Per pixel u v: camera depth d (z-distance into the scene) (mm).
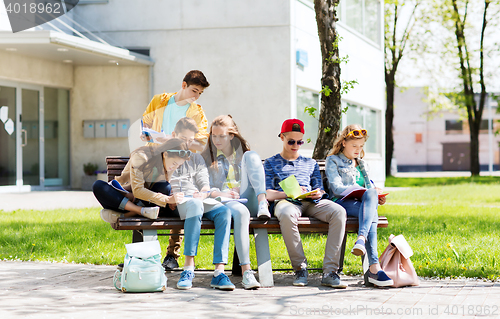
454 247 5746
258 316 3139
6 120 13219
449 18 26812
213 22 13219
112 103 14414
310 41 13703
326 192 4805
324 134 7770
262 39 12914
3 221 7922
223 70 13148
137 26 13773
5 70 12727
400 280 4027
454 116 52281
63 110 14695
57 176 14602
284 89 12812
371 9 18062
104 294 3760
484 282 4230
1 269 4793
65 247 5926
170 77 13617
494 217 9133
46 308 3332
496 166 51500
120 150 14492
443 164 52812
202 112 4613
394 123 53344
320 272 4715
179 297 3660
